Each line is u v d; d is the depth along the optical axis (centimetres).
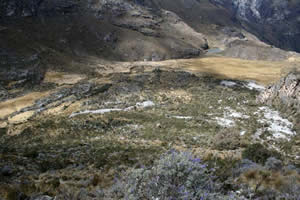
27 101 7225
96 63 12769
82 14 18188
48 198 594
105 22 18588
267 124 3566
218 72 11081
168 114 4566
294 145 2675
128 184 542
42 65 10656
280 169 897
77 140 3178
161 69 11038
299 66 12412
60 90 8031
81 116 4862
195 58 17488
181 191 465
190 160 529
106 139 3008
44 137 3691
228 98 5816
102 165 1347
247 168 829
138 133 3353
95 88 7769
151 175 518
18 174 1114
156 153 1708
